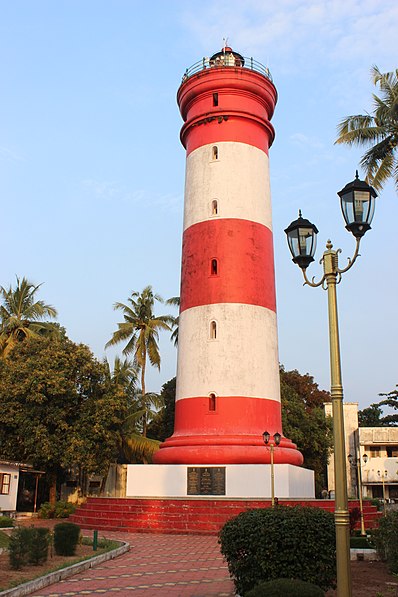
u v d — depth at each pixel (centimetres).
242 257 3247
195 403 3080
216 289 3195
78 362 3834
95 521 2834
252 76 3528
